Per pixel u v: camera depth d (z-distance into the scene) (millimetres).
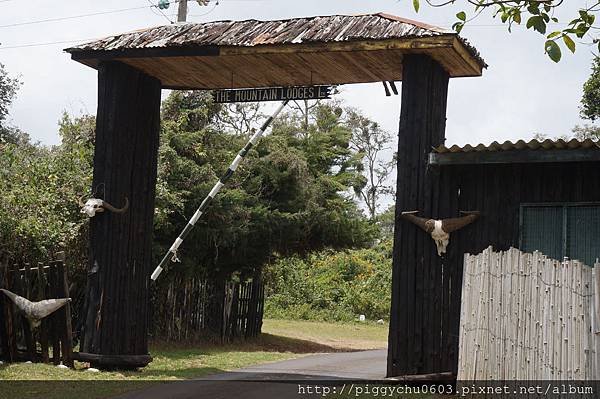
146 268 15008
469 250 12344
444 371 12312
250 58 13742
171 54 13914
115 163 14578
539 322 10203
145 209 14992
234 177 21672
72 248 17938
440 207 12562
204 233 20734
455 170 12555
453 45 12391
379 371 16391
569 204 11867
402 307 12641
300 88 14562
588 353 9453
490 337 10969
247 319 23594
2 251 16344
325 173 25797
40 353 14445
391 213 58969
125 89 14688
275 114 15336
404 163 12820
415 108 12852
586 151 11258
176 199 19688
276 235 22719
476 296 11336
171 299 20562
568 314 9789
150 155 15109
